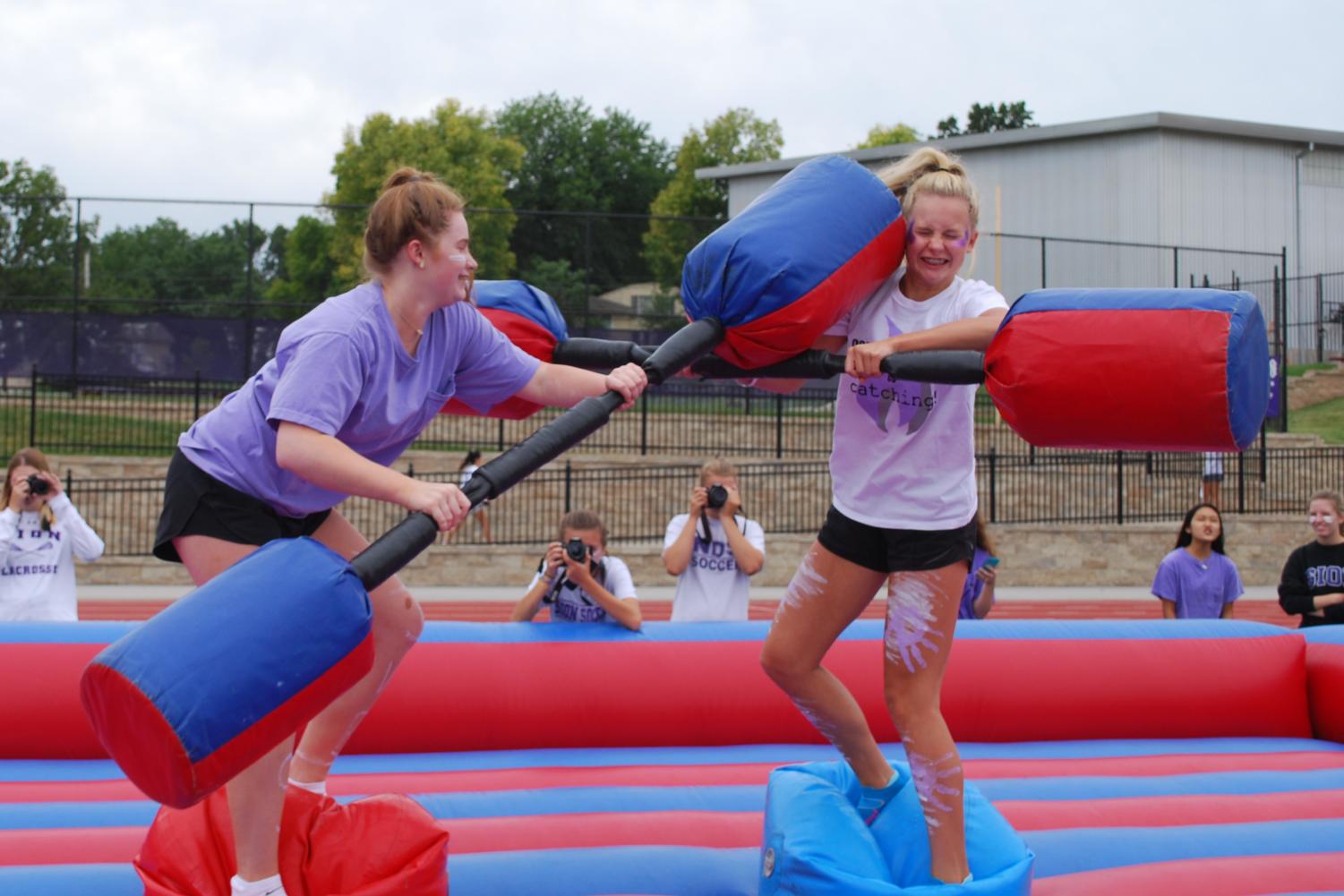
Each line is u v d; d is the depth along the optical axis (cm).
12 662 487
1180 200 2645
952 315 345
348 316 293
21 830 383
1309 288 2744
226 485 301
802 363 351
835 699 355
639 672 518
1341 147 2759
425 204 296
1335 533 709
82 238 2047
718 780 467
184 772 247
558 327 391
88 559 672
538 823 399
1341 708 559
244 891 296
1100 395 307
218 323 2022
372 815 315
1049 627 577
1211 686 562
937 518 332
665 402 2072
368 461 282
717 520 617
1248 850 400
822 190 344
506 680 508
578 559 535
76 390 1955
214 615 257
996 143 2773
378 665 337
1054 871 381
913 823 345
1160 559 1670
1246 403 307
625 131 6359
